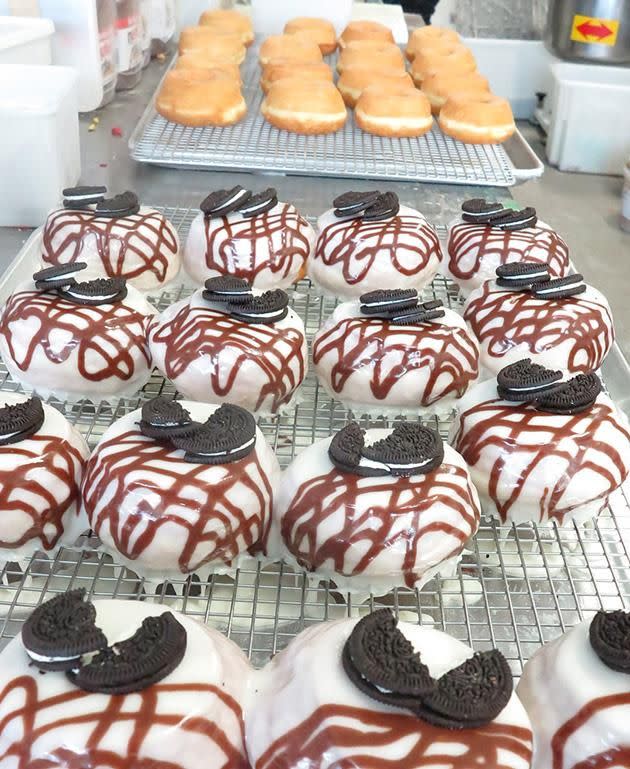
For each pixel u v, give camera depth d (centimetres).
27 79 63
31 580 35
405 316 46
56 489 36
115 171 71
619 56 88
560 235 67
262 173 71
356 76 84
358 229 56
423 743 25
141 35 92
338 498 35
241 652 31
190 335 44
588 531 39
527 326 48
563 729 27
